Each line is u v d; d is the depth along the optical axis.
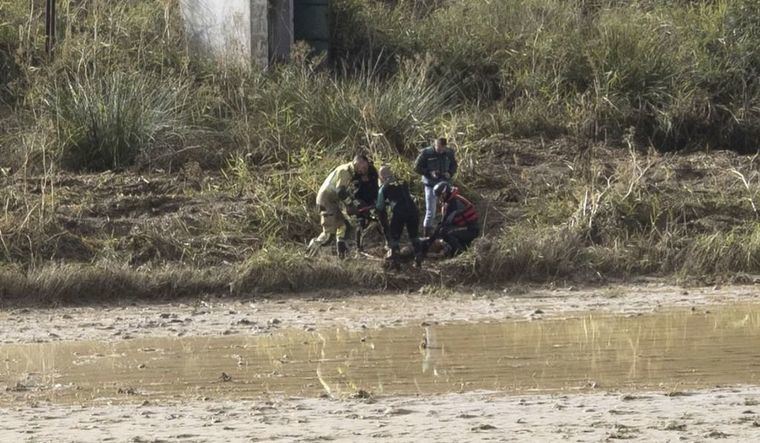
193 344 46.56
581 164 70.62
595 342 45.06
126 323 51.81
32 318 53.38
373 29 83.00
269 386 38.47
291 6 78.75
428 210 62.31
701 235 63.34
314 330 49.22
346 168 60.22
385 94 72.88
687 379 38.19
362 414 33.59
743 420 31.56
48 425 33.12
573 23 83.62
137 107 71.25
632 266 61.12
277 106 72.44
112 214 64.19
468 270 59.53
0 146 70.38
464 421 32.28
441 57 81.31
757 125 78.31
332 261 59.53
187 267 59.47
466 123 74.56
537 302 55.38
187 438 30.89
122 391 38.03
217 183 67.88
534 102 78.12
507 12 84.50
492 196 68.12
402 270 59.34
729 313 51.41
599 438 29.84
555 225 64.81
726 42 81.75
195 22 78.50
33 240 60.28
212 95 74.56
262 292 57.78
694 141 77.88
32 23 78.31
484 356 42.75
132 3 81.75
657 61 79.81
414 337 47.00
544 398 35.53
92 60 73.94
